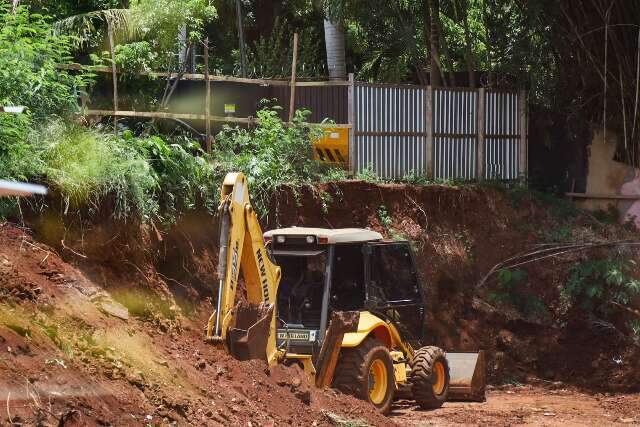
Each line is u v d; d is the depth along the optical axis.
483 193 23.27
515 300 22.33
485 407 17.16
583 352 21.77
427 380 16.19
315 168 20.30
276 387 12.45
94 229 14.31
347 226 20.22
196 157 17.39
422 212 21.72
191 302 16.08
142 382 10.07
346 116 21.48
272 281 13.98
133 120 18.44
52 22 19.44
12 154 13.34
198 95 19.64
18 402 8.22
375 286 15.67
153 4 18.62
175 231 16.55
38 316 10.02
